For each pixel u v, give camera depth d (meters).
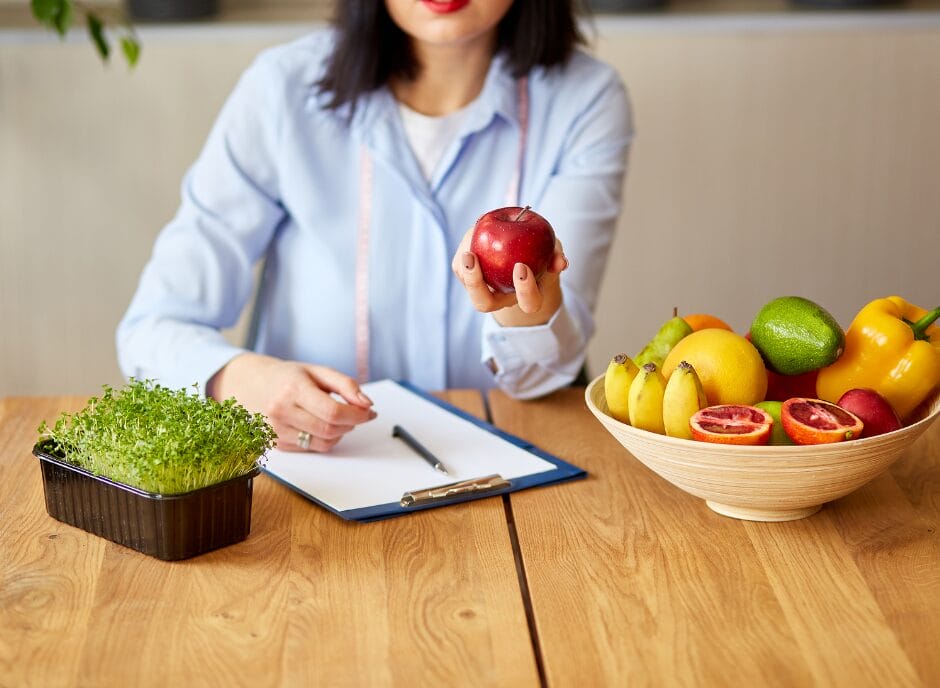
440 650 0.86
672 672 0.83
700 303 2.75
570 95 1.66
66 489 1.04
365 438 1.27
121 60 2.51
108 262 2.65
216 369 1.32
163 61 2.52
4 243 2.62
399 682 0.82
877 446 0.97
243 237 1.62
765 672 0.83
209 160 1.63
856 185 2.66
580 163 1.65
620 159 1.67
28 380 2.73
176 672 0.83
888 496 1.13
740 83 2.59
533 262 1.09
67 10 2.02
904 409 1.08
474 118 1.62
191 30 2.51
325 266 1.66
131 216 2.62
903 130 2.62
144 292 1.55
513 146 1.66
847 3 2.57
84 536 1.03
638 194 2.67
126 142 2.57
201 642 0.87
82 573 0.97
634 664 0.84
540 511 1.09
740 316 2.76
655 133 2.63
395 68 1.61
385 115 1.63
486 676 0.83
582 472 1.18
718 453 0.98
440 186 1.64
